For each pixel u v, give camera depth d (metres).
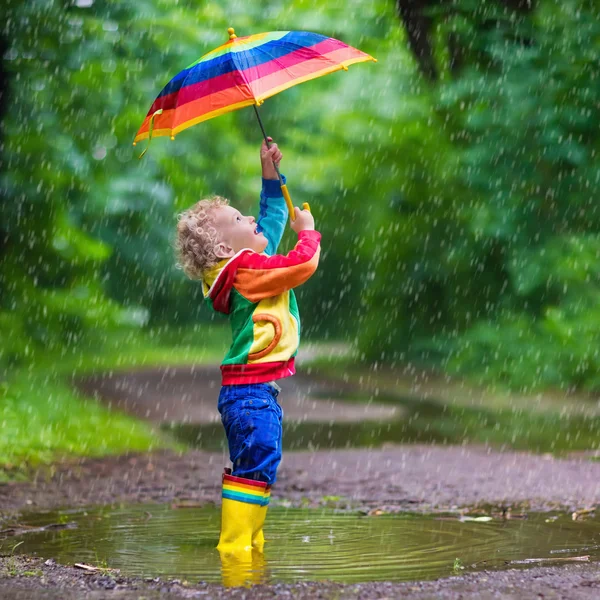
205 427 16.23
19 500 8.48
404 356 29.64
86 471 10.58
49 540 6.38
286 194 6.52
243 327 6.14
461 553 5.74
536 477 9.55
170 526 6.96
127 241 41.56
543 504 7.86
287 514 7.46
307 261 6.06
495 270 26.09
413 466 10.63
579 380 21.20
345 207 36.12
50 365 26.47
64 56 19.34
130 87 20.72
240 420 5.99
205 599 4.48
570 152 21.38
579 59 21.12
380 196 29.95
